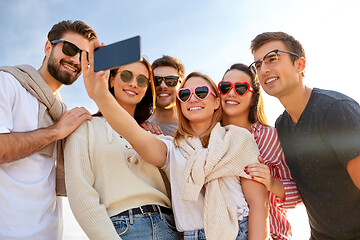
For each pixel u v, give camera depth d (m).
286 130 2.81
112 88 2.79
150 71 2.86
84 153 2.29
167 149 2.55
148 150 2.38
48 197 2.50
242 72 3.25
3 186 2.29
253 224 2.25
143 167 2.49
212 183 2.33
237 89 3.16
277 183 2.71
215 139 2.46
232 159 2.40
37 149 2.33
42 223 2.40
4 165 2.33
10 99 2.45
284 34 2.82
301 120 2.65
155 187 2.49
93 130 2.42
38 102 2.65
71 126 2.39
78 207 2.13
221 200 2.26
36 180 2.44
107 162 2.34
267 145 2.99
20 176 2.37
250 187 2.40
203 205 2.35
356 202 2.47
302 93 2.70
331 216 2.54
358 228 2.47
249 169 2.39
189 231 2.29
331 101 2.49
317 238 2.76
